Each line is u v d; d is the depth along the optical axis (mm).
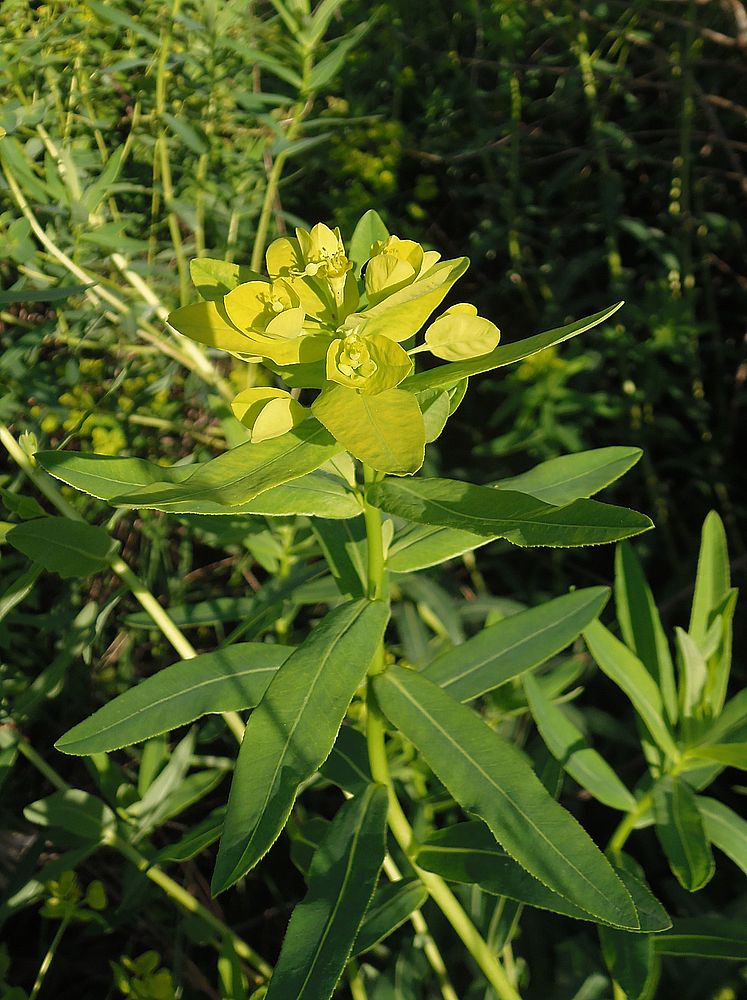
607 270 592
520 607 400
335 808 441
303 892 441
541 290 556
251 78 479
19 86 412
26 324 409
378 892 246
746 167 613
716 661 267
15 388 355
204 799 469
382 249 198
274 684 200
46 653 430
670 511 524
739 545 499
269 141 462
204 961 427
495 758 207
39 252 396
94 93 429
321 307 192
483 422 553
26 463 293
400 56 607
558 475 255
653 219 613
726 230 553
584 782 272
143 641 476
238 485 176
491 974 245
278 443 189
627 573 282
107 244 393
